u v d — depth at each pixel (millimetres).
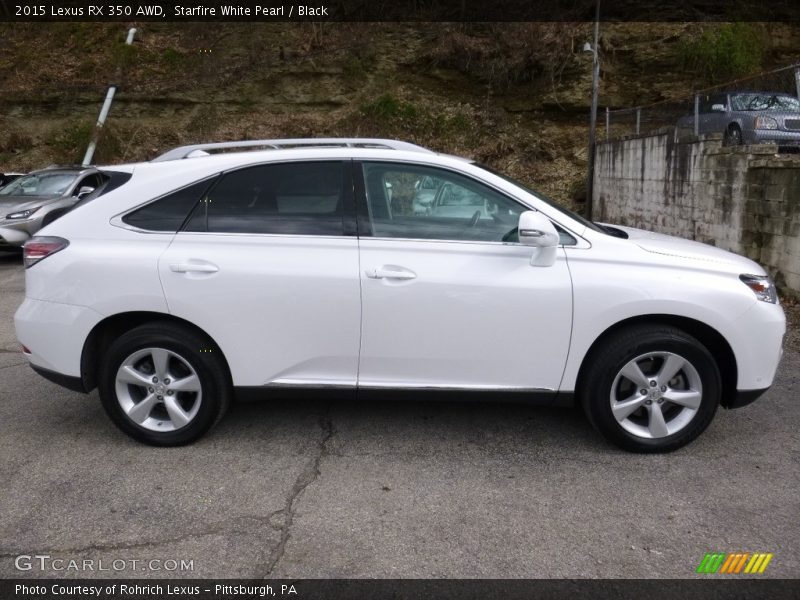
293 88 21344
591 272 3475
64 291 3584
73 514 3064
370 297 3488
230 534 2910
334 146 4410
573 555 2756
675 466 3529
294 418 4180
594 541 2854
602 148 15648
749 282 3557
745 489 3285
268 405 4398
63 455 3668
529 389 3596
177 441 3713
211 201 3652
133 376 3639
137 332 3590
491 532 2922
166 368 3643
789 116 8891
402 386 3613
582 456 3652
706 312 3439
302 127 20641
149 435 3705
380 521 3010
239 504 3156
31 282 3684
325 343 3561
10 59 22203
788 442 3820
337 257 3521
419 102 21047
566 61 20297
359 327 3525
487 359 3535
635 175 13117
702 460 3598
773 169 7566
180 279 3520
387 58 21625
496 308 3469
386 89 21359
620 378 3559
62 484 3340
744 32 19547
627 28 20516
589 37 20375
